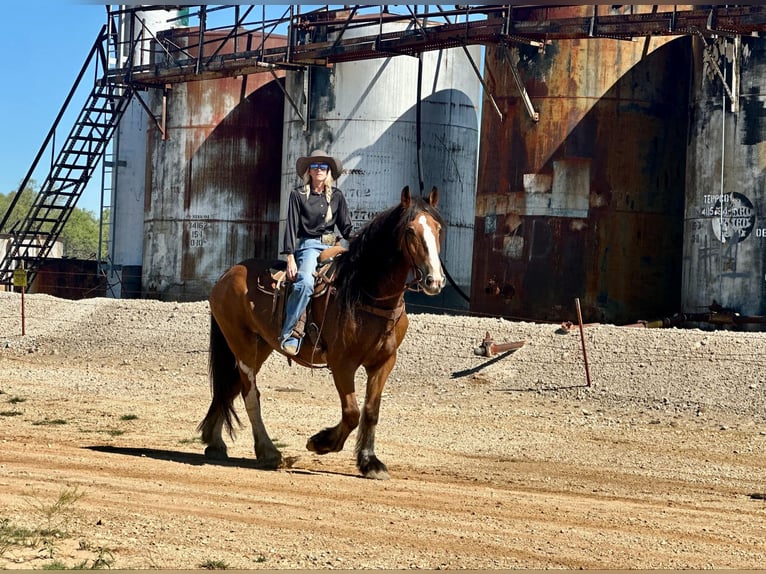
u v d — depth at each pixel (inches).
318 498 406.6
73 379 928.3
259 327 491.2
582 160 1316.4
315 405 803.4
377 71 1524.4
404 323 468.1
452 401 838.5
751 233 1187.3
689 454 612.1
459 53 1587.1
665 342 904.3
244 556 315.9
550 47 1326.3
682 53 1364.4
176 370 991.6
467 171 1603.1
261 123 1742.1
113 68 1878.7
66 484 411.8
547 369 896.9
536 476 516.7
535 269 1322.6
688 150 1279.5
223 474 456.8
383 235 442.9
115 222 1982.0
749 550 350.3
